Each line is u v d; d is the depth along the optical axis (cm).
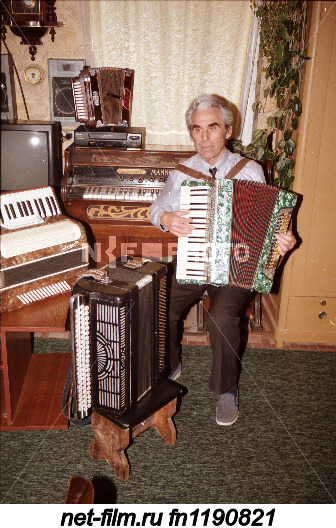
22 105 340
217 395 260
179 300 240
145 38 321
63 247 218
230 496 195
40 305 206
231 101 336
